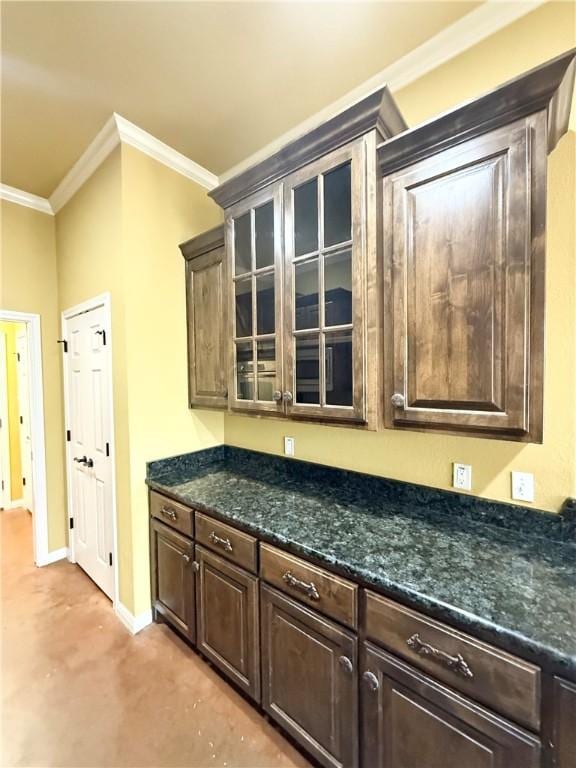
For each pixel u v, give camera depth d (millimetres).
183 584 1806
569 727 764
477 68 1405
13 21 1315
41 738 1407
